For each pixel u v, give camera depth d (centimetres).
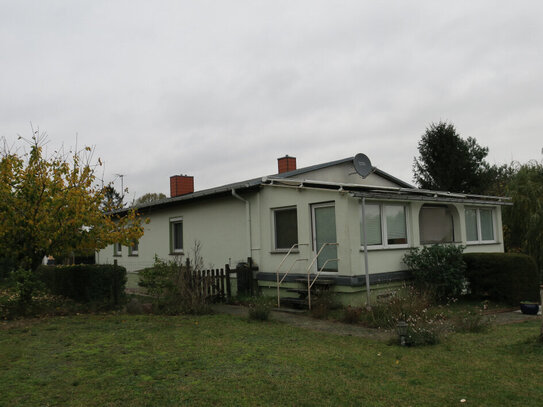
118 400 531
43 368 662
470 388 570
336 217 1239
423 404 519
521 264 1305
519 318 1103
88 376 621
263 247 1466
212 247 1667
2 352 754
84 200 1214
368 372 639
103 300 1292
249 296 1424
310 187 1298
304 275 1326
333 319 1084
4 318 1080
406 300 1064
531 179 2100
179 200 1747
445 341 827
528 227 1984
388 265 1291
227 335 897
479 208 1744
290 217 1409
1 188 1141
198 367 663
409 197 1303
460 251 1317
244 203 1535
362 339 862
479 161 3341
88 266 1357
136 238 1363
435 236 1580
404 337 802
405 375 625
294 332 929
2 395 548
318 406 514
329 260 1223
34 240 1186
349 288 1195
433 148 3281
